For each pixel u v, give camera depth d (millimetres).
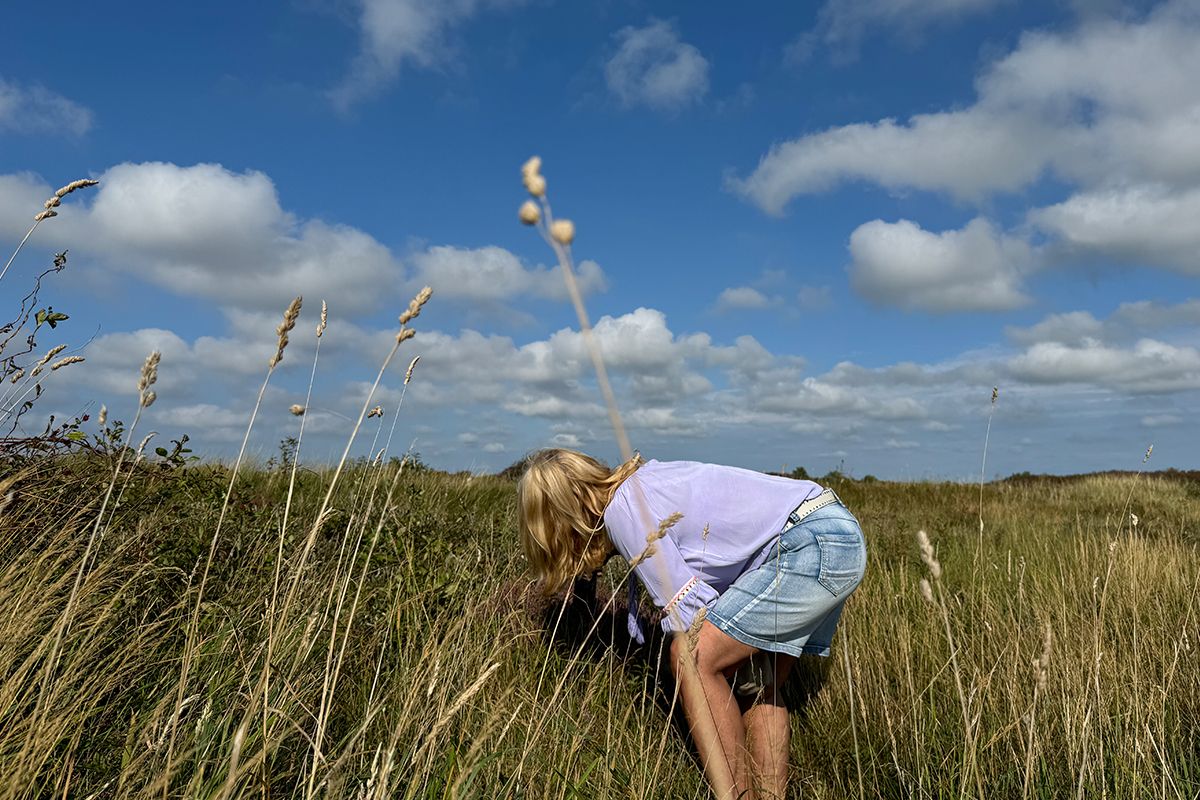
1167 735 2852
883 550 6453
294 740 2285
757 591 2611
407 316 2039
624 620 3857
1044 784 2545
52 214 3076
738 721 2641
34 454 3248
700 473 2826
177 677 2424
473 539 4906
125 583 2678
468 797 2045
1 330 3119
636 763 2617
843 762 2971
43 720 1835
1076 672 3002
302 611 2783
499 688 2883
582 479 2881
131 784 1768
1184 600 4430
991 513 11234
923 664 3514
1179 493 15352
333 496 4918
